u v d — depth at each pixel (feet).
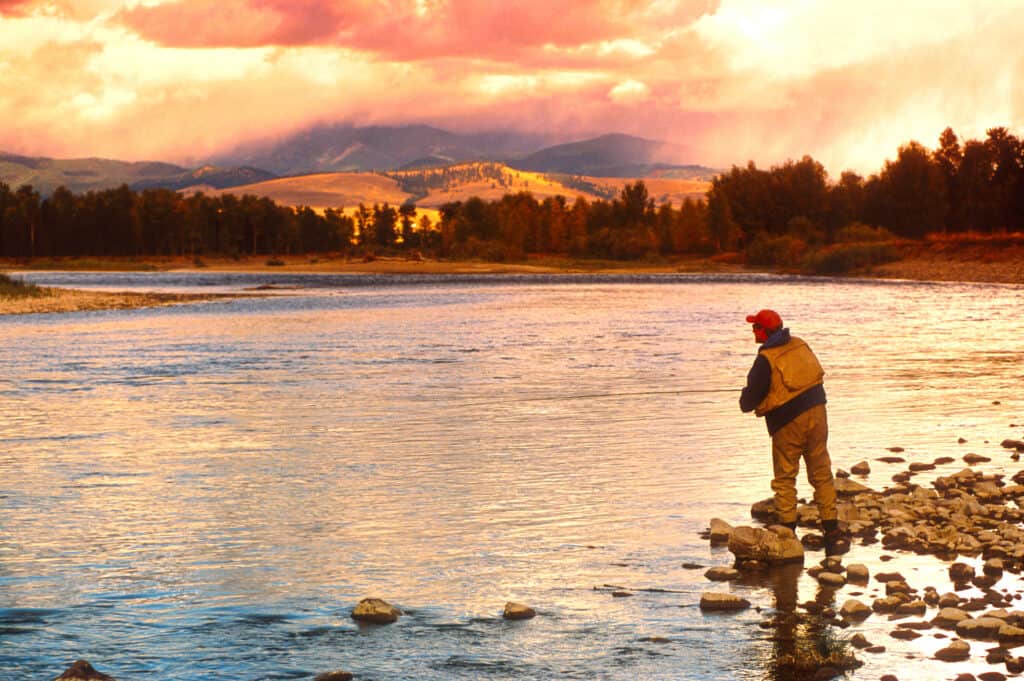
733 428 62.23
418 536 38.06
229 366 105.29
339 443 58.65
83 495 45.39
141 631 28.45
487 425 64.75
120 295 305.53
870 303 236.02
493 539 37.63
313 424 65.87
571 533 38.34
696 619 29.12
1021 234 475.72
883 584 32.32
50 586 32.42
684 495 44.39
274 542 37.45
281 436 61.26
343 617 29.50
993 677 24.48
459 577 33.14
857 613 29.12
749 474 48.62
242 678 25.16
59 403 77.46
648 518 40.52
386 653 26.71
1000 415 67.56
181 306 249.75
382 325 170.71
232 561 35.09
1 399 79.97
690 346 124.98
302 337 144.87
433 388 84.69
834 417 66.95
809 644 27.02
